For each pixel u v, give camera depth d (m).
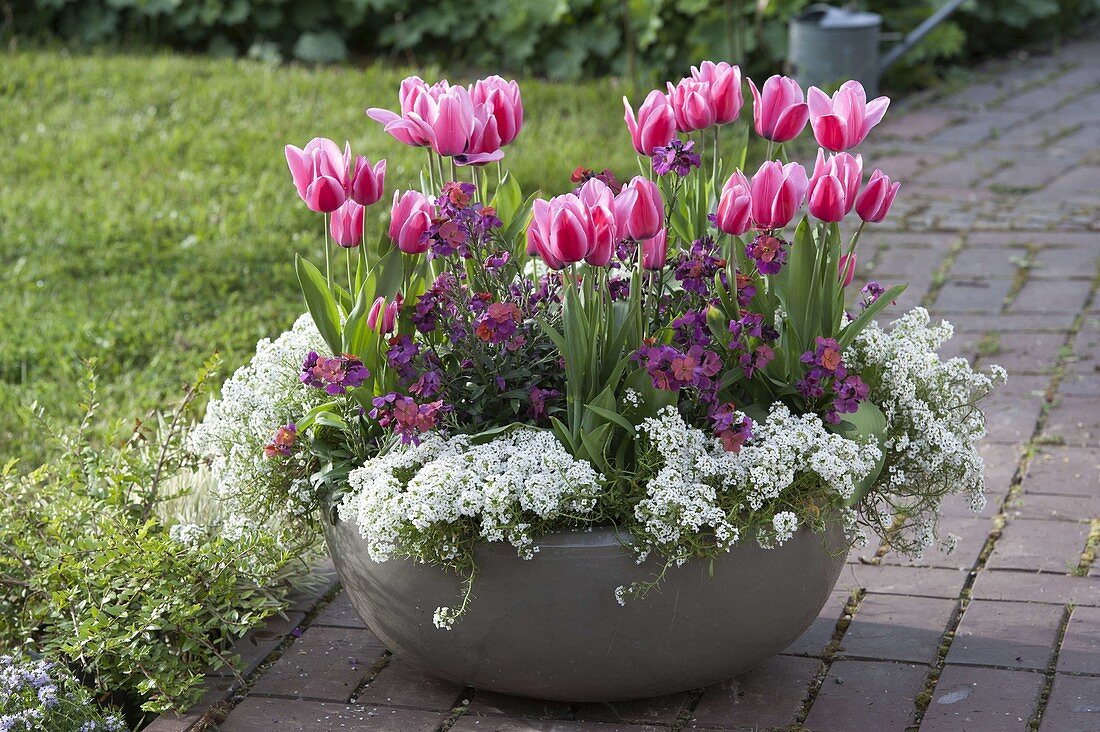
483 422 2.46
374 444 2.48
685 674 2.43
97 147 6.70
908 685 2.59
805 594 2.44
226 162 6.44
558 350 2.39
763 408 2.47
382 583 2.42
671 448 2.27
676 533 2.23
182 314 4.81
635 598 2.30
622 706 2.56
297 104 7.38
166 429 3.44
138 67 8.13
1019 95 7.86
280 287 5.06
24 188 6.13
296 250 5.32
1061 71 8.46
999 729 2.43
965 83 8.20
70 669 2.71
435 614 2.32
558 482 2.24
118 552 2.63
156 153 6.59
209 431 2.63
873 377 2.53
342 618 2.95
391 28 8.88
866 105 2.30
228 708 2.62
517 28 8.44
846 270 2.54
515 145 6.48
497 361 2.41
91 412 3.11
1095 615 2.81
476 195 2.63
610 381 2.30
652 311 2.46
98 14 9.12
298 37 9.02
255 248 5.32
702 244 2.42
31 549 2.82
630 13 8.05
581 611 2.30
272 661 2.79
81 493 2.97
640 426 2.30
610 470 2.31
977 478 2.59
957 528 3.23
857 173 2.32
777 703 2.55
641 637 2.34
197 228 5.57
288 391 2.62
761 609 2.38
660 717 2.52
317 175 2.34
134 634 2.53
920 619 2.84
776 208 2.31
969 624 2.80
